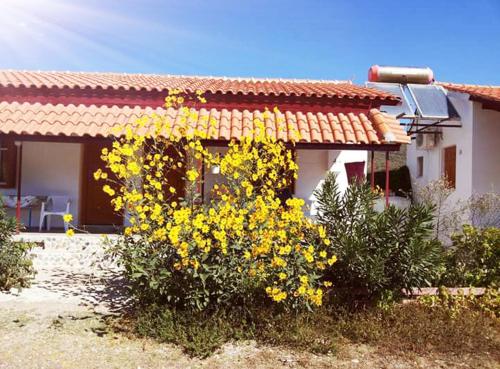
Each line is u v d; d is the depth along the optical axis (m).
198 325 5.09
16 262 6.76
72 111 10.74
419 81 15.10
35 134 9.64
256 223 5.41
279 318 5.22
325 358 4.69
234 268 5.30
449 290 6.21
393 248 5.77
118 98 11.23
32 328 5.21
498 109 11.54
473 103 12.11
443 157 14.24
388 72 15.00
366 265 5.61
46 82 11.32
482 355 4.86
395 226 5.82
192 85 12.08
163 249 5.45
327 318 5.38
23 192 11.74
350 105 11.41
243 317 5.26
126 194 5.66
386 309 5.69
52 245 9.25
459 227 11.39
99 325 5.34
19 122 9.99
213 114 10.94
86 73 14.66
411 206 5.96
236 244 5.34
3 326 5.24
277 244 5.46
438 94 13.48
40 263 8.37
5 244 6.75
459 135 12.84
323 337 5.08
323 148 9.97
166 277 5.31
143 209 5.46
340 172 12.23
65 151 11.87
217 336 4.92
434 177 14.77
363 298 5.95
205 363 4.50
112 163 5.77
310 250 5.30
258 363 4.53
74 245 9.29
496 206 11.05
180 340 4.88
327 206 6.23
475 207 10.80
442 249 6.43
